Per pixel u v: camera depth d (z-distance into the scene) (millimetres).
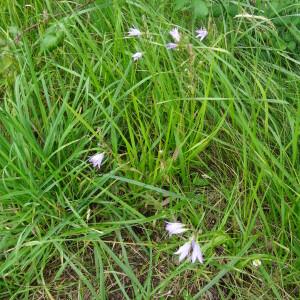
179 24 520
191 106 442
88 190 430
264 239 409
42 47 467
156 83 444
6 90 472
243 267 400
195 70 451
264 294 390
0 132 461
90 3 520
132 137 424
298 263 395
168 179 420
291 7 521
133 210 411
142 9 511
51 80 488
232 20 532
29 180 412
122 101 464
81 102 457
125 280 404
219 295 397
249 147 425
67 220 410
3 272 404
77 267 409
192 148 420
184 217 418
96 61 496
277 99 452
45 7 542
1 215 418
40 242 393
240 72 473
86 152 447
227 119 462
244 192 426
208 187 440
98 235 401
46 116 448
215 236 389
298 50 518
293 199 408
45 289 395
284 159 434
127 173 430
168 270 405
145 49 471
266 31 518
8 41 469
